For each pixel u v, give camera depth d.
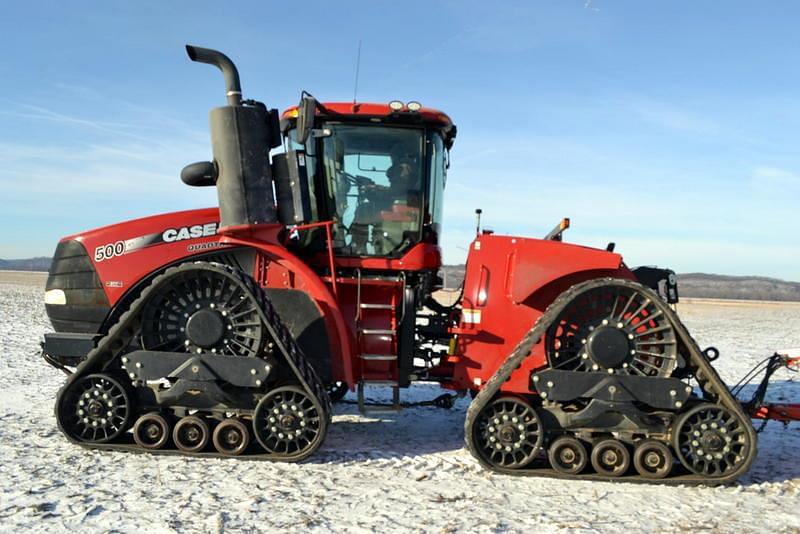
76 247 5.99
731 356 13.31
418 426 6.85
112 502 4.30
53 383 8.43
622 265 5.52
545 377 5.09
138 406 5.53
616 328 5.14
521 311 5.61
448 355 5.84
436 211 6.39
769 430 6.89
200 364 5.22
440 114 6.01
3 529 3.84
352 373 5.64
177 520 4.02
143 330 5.38
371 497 4.55
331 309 5.67
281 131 6.44
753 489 4.95
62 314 6.00
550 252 5.51
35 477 4.76
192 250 5.89
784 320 28.03
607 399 5.04
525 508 4.43
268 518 4.10
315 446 5.24
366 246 6.09
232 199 5.62
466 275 5.71
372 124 6.01
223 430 5.34
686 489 4.93
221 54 5.72
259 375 5.21
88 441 5.47
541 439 5.12
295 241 6.22
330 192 6.06
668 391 5.02
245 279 5.28
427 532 3.95
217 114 5.63
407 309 5.72
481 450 5.20
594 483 5.03
